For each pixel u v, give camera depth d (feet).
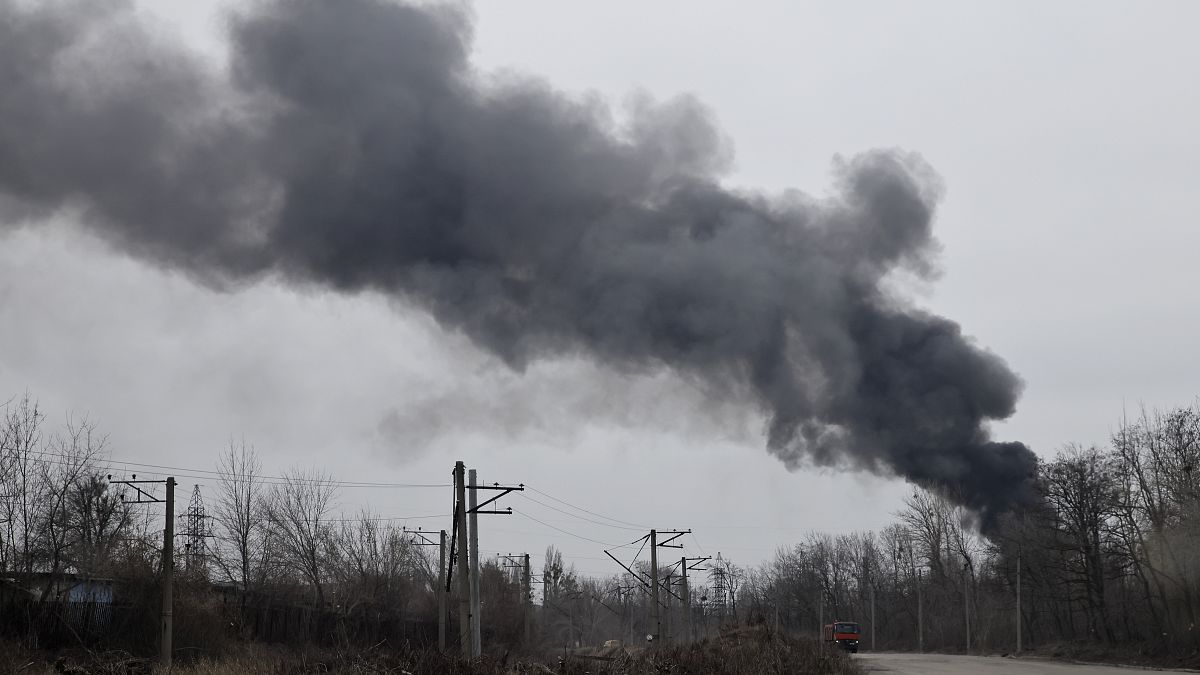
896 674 137.28
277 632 168.25
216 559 183.52
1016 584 230.68
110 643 127.54
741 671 108.37
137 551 135.33
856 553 366.02
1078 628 231.50
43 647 123.24
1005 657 218.38
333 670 89.92
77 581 133.80
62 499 137.90
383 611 199.41
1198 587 168.76
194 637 134.00
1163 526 178.19
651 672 105.09
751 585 430.20
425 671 88.48
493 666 93.09
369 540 208.33
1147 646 181.57
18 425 135.74
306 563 189.88
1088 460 211.20
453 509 129.08
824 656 140.05
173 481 120.26
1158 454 181.78
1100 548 205.36
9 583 124.67
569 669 105.19
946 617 280.92
